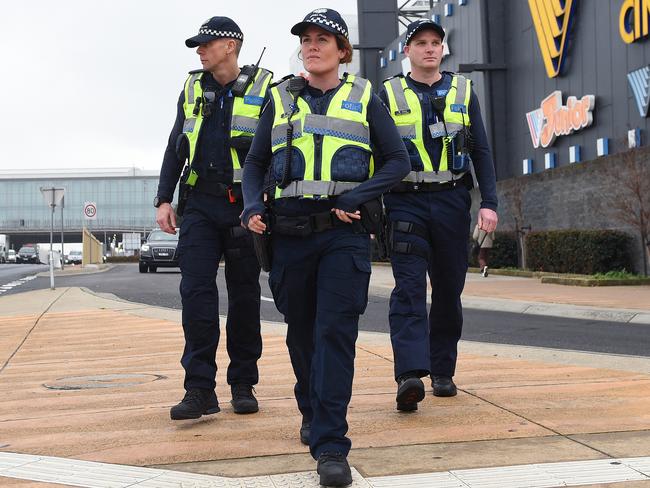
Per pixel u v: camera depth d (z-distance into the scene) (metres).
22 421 4.60
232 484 3.20
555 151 23.50
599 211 19.92
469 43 28.86
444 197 4.76
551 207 22.53
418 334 4.55
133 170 124.88
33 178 124.62
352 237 3.43
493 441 3.84
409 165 3.55
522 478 3.21
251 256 4.55
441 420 4.33
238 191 4.44
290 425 4.33
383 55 37.00
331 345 3.34
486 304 13.29
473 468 3.37
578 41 21.97
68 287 19.33
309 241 3.44
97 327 10.14
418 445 3.80
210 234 4.49
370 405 4.79
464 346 7.54
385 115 3.59
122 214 124.06
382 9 37.94
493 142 26.97
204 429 4.27
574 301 12.77
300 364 3.74
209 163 4.45
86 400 5.24
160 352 7.70
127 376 6.27
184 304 4.42
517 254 23.91
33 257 77.81
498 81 26.92
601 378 5.62
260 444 3.91
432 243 4.82
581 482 3.14
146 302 14.34
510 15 26.50
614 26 20.14
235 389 4.68
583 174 20.70
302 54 3.60
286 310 3.62
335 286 3.38
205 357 4.39
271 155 3.71
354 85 3.59
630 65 19.53
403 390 4.38
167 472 3.41
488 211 4.87
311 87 3.61
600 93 20.92
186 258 4.46
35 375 6.46
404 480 3.22
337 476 3.12
